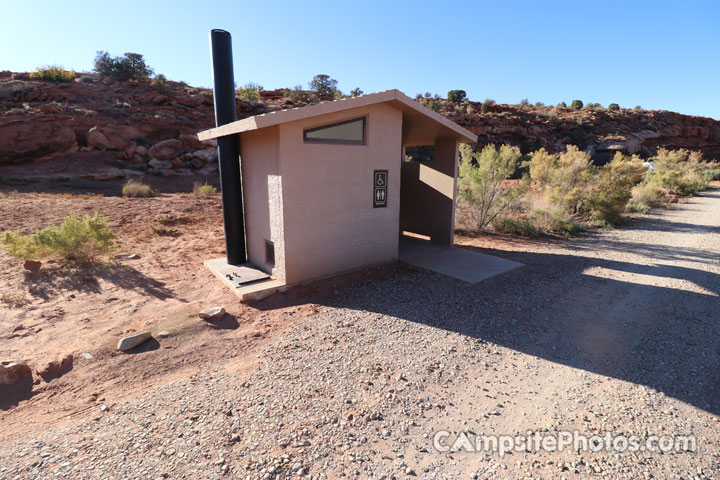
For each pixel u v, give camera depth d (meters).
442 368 3.96
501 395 3.53
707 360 4.12
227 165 6.98
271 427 3.05
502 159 12.26
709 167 37.22
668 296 6.16
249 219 7.24
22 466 2.62
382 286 6.50
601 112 51.31
